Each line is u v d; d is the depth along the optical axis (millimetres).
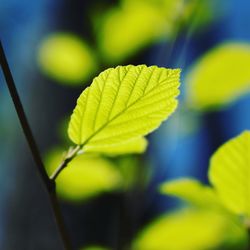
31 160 1479
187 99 918
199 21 1062
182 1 980
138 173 934
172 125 980
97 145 615
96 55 1030
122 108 607
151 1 979
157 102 602
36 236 1384
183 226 821
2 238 1415
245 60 864
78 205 1226
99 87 603
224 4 1085
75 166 915
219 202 690
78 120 612
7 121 2668
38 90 1483
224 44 867
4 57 581
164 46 989
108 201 1226
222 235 825
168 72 597
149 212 929
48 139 1446
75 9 1454
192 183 694
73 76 1047
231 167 653
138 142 681
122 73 600
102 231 1218
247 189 660
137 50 1016
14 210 1438
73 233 1233
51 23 1499
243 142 641
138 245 834
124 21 993
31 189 1438
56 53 1041
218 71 875
